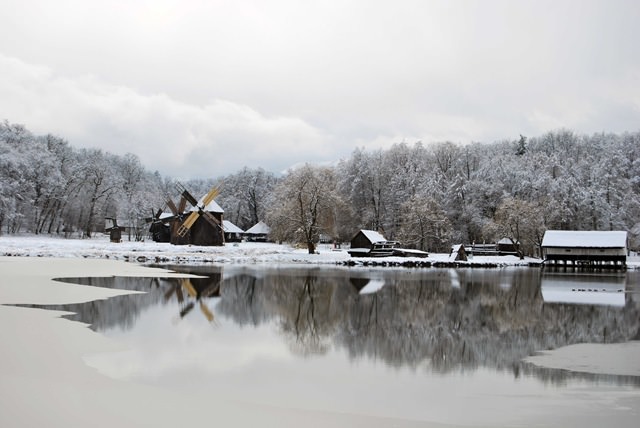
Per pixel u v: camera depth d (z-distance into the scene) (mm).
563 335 25375
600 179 106188
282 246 93125
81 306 29844
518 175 103500
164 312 29188
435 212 97500
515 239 95438
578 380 17047
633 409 14070
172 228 93312
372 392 15477
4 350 18984
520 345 22781
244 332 24484
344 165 118000
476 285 50688
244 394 15039
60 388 14875
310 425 12617
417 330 26125
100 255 72438
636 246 102500
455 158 113562
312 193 81625
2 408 13078
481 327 27328
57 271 50375
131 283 42656
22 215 93875
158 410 13344
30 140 109375
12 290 35375
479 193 101375
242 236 125562
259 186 139500
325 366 18531
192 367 17828
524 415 13539
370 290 43719
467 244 101250
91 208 112250
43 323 24297
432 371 18062
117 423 12336
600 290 47406
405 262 78125
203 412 13320
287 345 21922
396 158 115188
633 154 119312
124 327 24438
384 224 107062
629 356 20641
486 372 18000
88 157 144750
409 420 13086
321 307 33438
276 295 38719
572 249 85375
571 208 98562
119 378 16203
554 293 44438
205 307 31656
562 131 147250
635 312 33469
